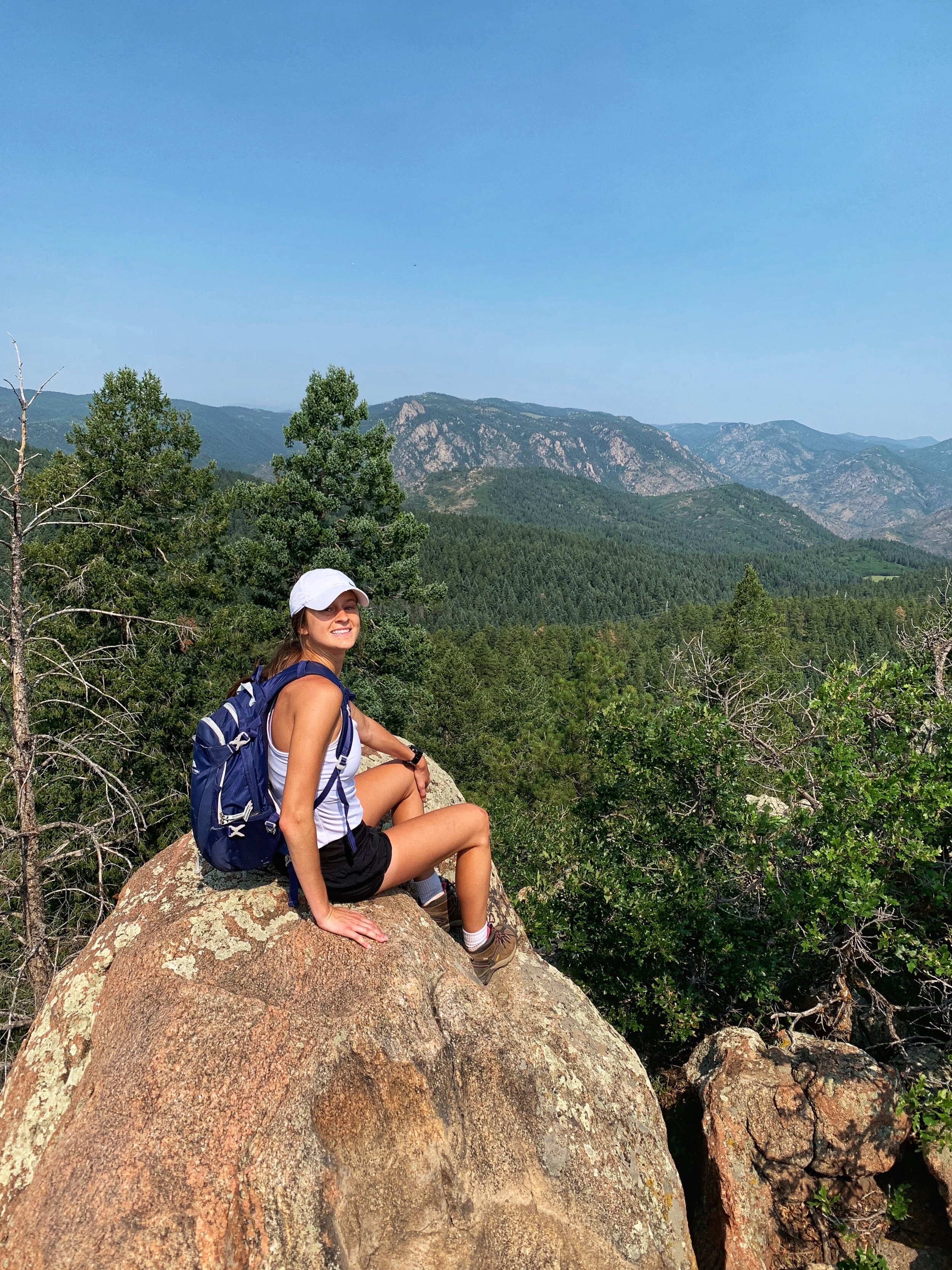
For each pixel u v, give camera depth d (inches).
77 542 707.4
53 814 565.9
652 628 5477.4
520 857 829.2
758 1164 265.4
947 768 277.1
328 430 858.1
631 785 434.0
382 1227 111.0
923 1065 280.8
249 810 111.0
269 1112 104.9
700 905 357.1
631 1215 130.3
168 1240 94.6
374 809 136.3
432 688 1545.3
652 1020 394.9
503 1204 120.6
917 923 296.8
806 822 301.6
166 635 710.5
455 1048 123.2
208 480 831.7
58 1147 106.4
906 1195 261.0
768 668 1448.1
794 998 362.3
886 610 4894.2
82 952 141.1
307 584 114.0
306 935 125.0
